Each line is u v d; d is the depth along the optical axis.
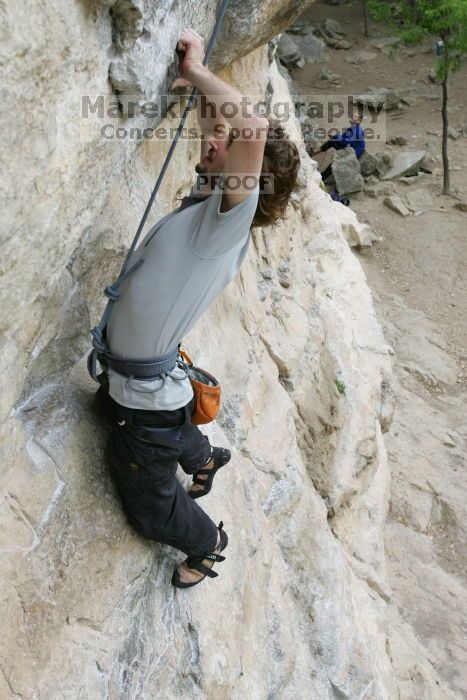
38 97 1.60
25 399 2.57
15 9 1.44
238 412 4.45
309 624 4.54
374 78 17.48
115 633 2.71
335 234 8.78
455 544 8.19
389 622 6.18
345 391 6.66
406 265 12.55
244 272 5.36
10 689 2.29
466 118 15.99
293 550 4.69
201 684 3.05
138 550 2.86
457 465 9.16
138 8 1.81
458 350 11.28
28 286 1.91
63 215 1.89
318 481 5.82
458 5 12.24
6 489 2.40
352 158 13.70
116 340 2.31
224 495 3.74
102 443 2.75
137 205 3.40
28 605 2.38
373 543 6.54
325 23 19.30
